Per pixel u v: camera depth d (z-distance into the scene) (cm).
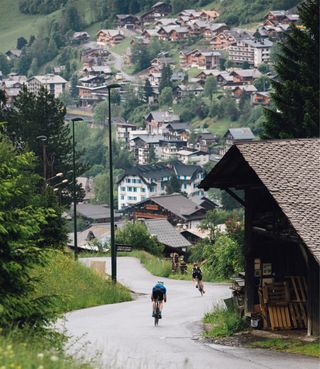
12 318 3672
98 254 14275
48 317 3794
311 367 4409
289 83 10619
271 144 5556
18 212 3847
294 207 5150
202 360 4641
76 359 3294
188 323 6269
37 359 2869
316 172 5391
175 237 17725
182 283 10912
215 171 5756
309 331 5284
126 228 15362
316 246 4944
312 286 5234
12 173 3950
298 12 10981
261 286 5756
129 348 5031
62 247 8875
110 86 10150
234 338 5450
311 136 10394
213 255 11731
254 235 5825
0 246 3756
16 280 3772
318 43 10850
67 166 18212
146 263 13062
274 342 5184
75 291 7906
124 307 7688
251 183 5781
